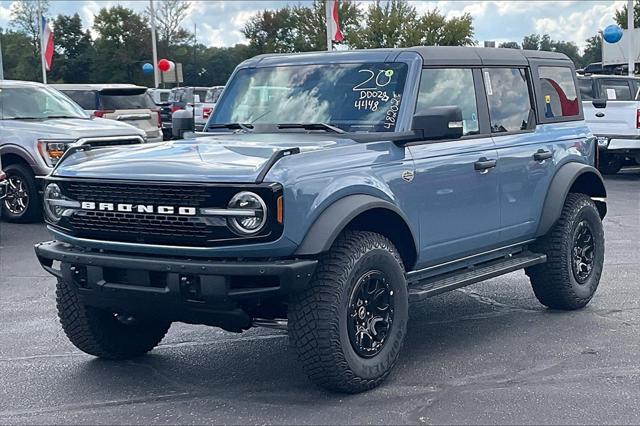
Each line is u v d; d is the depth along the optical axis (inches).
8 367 243.0
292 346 203.8
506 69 277.4
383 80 242.7
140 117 729.0
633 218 518.6
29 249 447.5
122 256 204.8
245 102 264.2
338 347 202.4
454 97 252.8
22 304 325.7
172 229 198.2
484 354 247.4
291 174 196.1
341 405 205.9
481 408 203.2
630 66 967.0
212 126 264.1
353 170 211.6
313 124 240.1
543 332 270.8
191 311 201.0
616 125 722.8
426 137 225.3
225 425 195.6
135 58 2891.2
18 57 2965.1
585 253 297.9
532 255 282.4
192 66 2952.8
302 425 194.4
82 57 2952.8
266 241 192.7
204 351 256.5
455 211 243.8
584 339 262.2
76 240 212.7
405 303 221.5
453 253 247.1
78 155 227.5
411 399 209.5
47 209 220.7
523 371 231.3
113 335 239.9
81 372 237.8
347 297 203.5
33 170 520.7
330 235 197.3
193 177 195.3
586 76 765.3
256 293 193.5
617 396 210.7
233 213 191.8
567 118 301.7
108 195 206.4
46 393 220.1
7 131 525.0
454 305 309.6
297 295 201.8
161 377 232.2
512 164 265.3
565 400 208.2
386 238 218.7
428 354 247.8
